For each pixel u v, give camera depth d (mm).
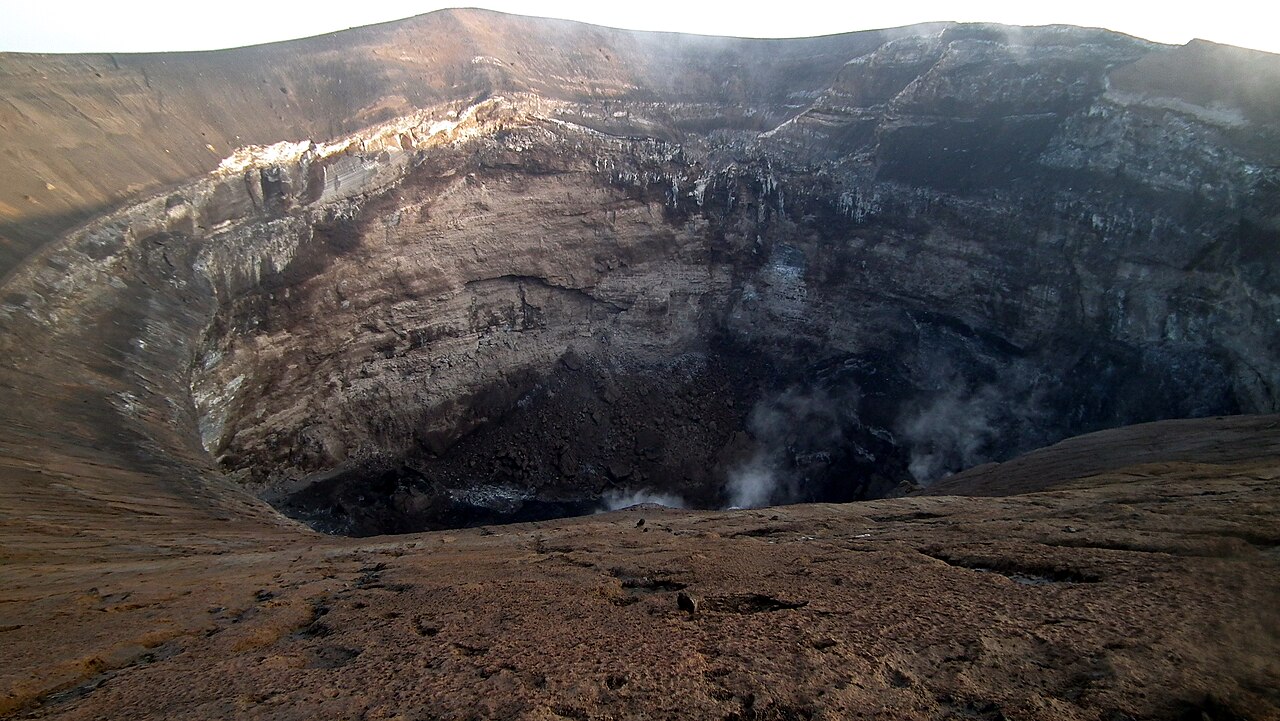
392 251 38188
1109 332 36000
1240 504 9273
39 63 34906
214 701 5414
